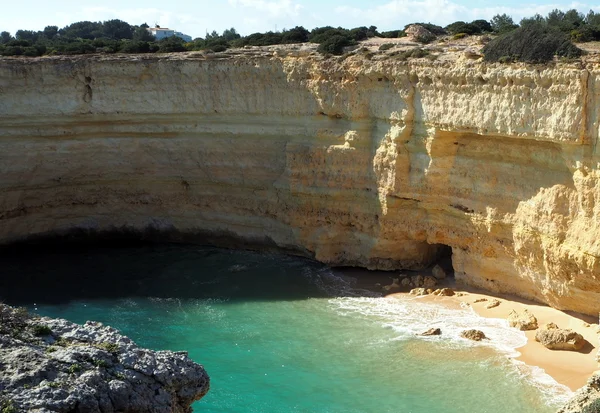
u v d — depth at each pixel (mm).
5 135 40344
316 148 37500
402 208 35562
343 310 32812
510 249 31703
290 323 31531
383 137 35438
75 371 13727
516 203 30812
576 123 27094
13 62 39656
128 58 40406
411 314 31953
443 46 37812
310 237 39375
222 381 26094
